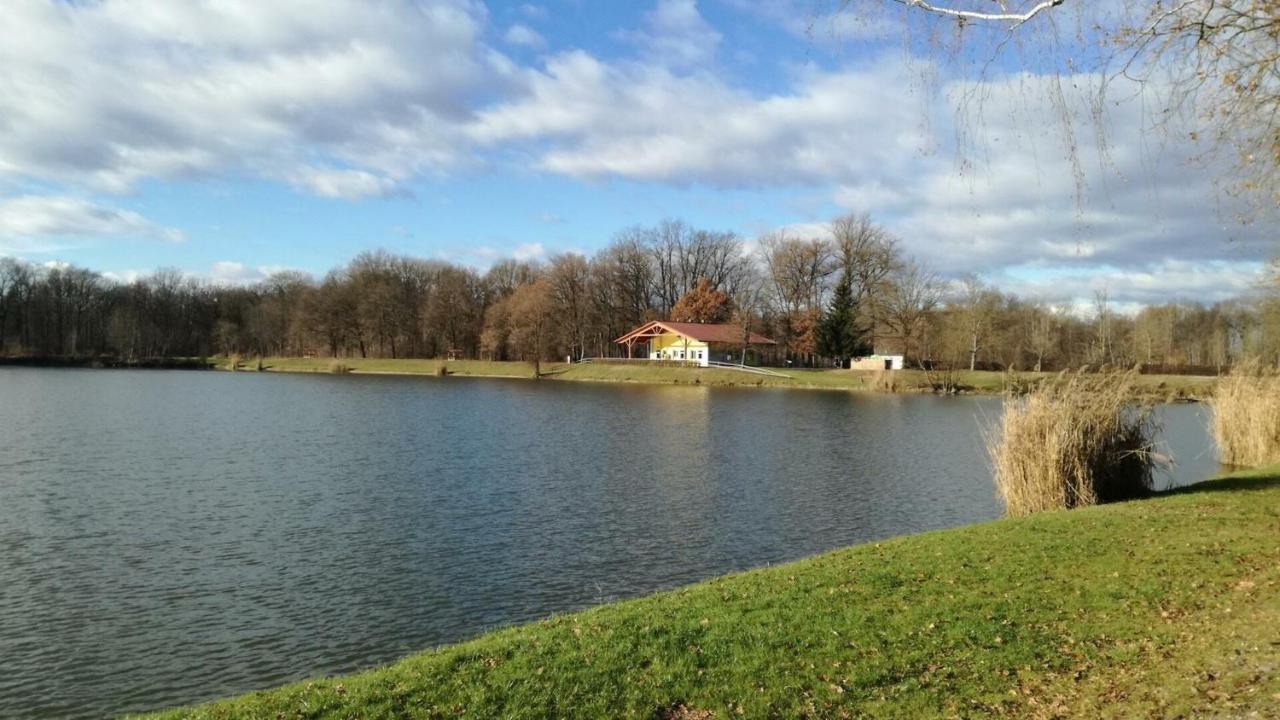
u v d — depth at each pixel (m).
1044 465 18.55
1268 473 21.25
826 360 98.31
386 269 121.00
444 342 117.31
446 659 8.50
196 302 127.56
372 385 79.94
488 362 104.81
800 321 98.25
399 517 21.41
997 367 80.62
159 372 98.56
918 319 81.44
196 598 15.09
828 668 7.98
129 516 21.28
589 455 32.94
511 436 39.12
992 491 25.64
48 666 12.23
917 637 8.73
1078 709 6.91
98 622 13.90
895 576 11.20
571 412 52.53
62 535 19.33
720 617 9.61
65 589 15.52
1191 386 58.31
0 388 66.31
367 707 7.27
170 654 12.65
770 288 103.56
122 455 31.66
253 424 43.12
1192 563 11.19
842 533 20.09
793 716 7.02
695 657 8.33
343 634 13.43
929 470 29.69
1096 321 76.62
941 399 64.69
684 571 16.86
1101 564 11.40
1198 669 7.32
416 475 27.89
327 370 105.56
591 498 24.11
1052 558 11.88
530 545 18.73
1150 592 9.95
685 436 39.72
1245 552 11.67
